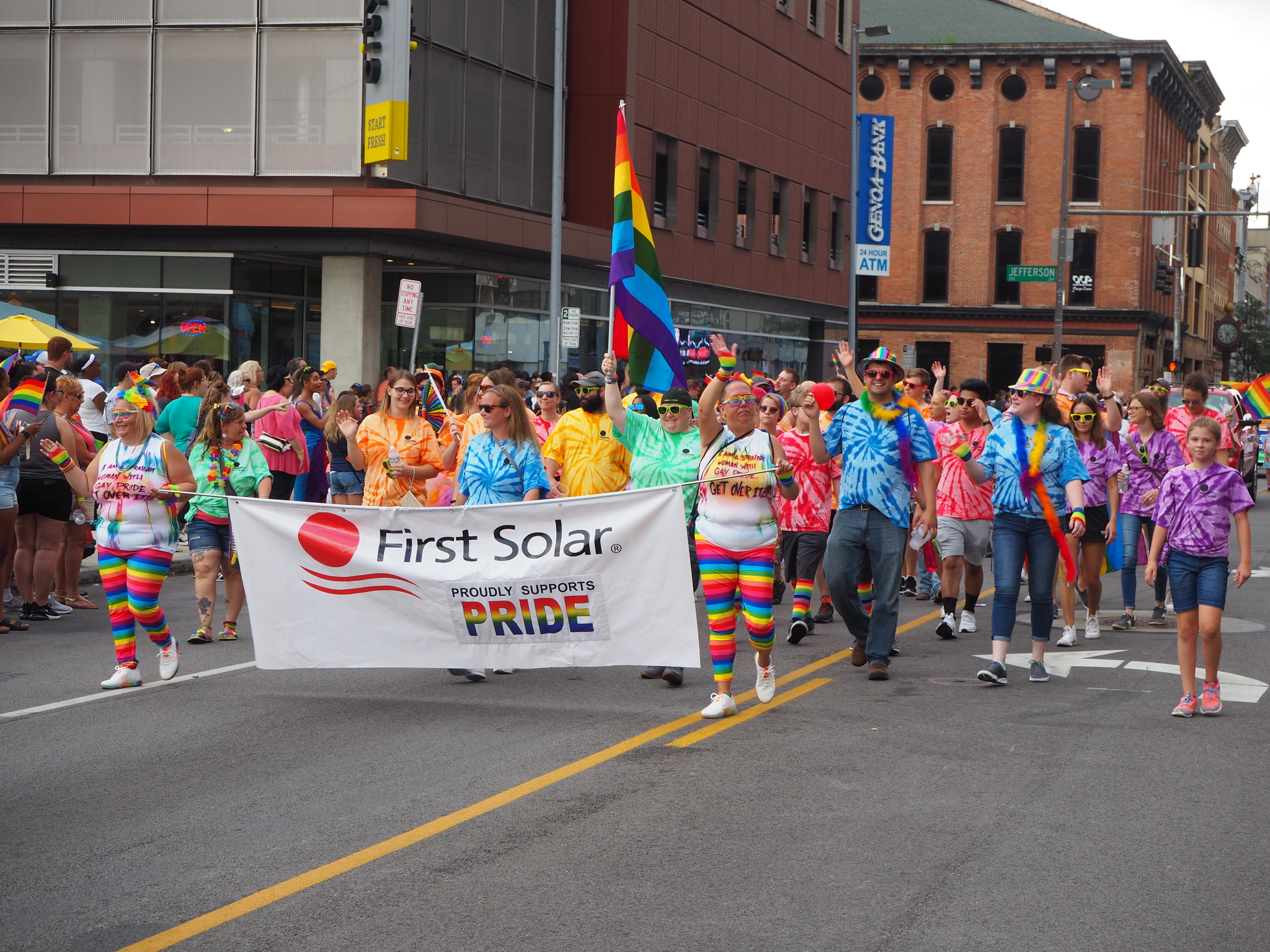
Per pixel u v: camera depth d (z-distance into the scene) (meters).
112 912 4.95
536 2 29.06
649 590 8.26
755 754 7.26
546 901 5.05
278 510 8.65
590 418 9.92
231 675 9.52
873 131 41.25
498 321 28.59
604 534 8.29
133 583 8.95
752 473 8.07
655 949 4.59
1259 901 5.08
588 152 30.78
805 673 9.68
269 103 25.25
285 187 25.14
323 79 25.09
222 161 25.41
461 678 9.45
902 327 59.66
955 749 7.40
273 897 5.09
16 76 25.73
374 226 24.45
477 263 27.50
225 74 25.31
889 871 5.38
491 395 9.12
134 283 25.67
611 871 5.39
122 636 9.04
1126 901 5.07
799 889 5.17
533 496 9.20
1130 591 12.18
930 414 11.94
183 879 5.29
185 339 25.64
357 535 8.59
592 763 7.05
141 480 8.92
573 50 30.70
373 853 5.61
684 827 5.96
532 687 9.14
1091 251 58.53
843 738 7.64
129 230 25.45
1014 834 5.89
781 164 38.97
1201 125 72.88
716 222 35.44
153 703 8.58
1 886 5.22
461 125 27.08
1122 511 12.23
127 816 6.14
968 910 4.96
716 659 8.17
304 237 25.09
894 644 10.30
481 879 5.29
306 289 27.08
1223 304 88.12
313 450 15.32
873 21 60.84
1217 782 6.75
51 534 11.89
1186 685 8.37
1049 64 58.03
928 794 6.49
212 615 11.05
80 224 25.03
